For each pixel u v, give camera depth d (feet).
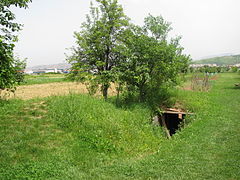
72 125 24.93
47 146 20.13
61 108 28.81
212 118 32.50
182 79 42.32
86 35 38.22
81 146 20.84
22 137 21.11
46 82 102.89
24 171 15.38
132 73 35.17
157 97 40.70
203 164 17.65
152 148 23.41
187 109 38.83
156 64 35.73
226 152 19.88
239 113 35.19
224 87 76.84
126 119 29.76
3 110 28.14
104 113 29.17
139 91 38.93
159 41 36.76
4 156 17.38
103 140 22.35
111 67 39.65
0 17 14.98
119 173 16.56
